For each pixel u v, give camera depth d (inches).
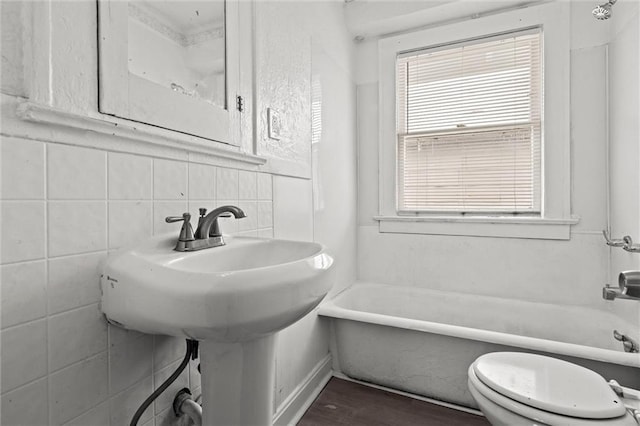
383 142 93.3
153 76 33.1
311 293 26.3
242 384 31.4
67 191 25.5
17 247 22.5
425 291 85.4
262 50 51.0
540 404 33.3
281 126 56.6
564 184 74.8
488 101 82.7
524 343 51.9
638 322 59.5
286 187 58.7
